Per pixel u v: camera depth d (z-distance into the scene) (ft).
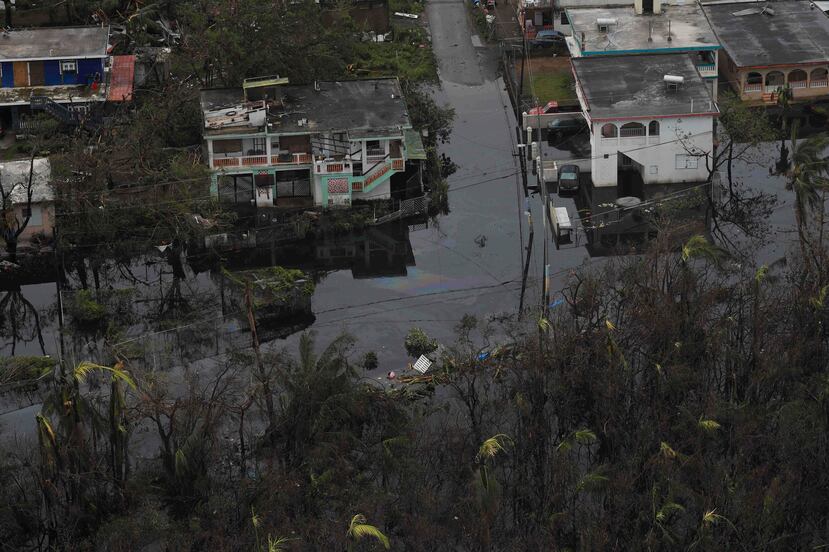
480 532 220.64
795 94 376.89
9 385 269.03
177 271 315.37
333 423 238.27
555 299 290.97
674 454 228.63
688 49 368.68
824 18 394.93
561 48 408.87
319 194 332.60
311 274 313.53
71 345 287.07
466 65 409.28
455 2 448.24
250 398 244.42
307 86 352.49
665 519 220.02
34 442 250.37
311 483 228.63
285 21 354.95
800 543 223.10
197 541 223.51
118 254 320.29
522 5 415.03
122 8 412.57
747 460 233.14
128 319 294.66
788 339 257.55
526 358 254.47
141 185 324.60
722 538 217.77
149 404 246.27
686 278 263.29
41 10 412.16
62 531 228.84
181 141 345.10
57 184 317.83
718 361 258.37
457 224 330.75
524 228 327.88
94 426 237.04
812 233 309.42
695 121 335.67
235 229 325.62
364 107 342.44
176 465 232.94
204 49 356.18
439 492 233.55
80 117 351.05
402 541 224.74
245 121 332.80
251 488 231.50
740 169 348.38
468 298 300.81
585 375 249.14
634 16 392.88
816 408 238.27
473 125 376.48
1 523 227.20
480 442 239.91
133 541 224.53
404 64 401.70
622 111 337.52
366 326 291.79
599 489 226.79
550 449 242.99
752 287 268.41
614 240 319.68
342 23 393.09
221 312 296.10
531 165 353.72
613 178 342.44
